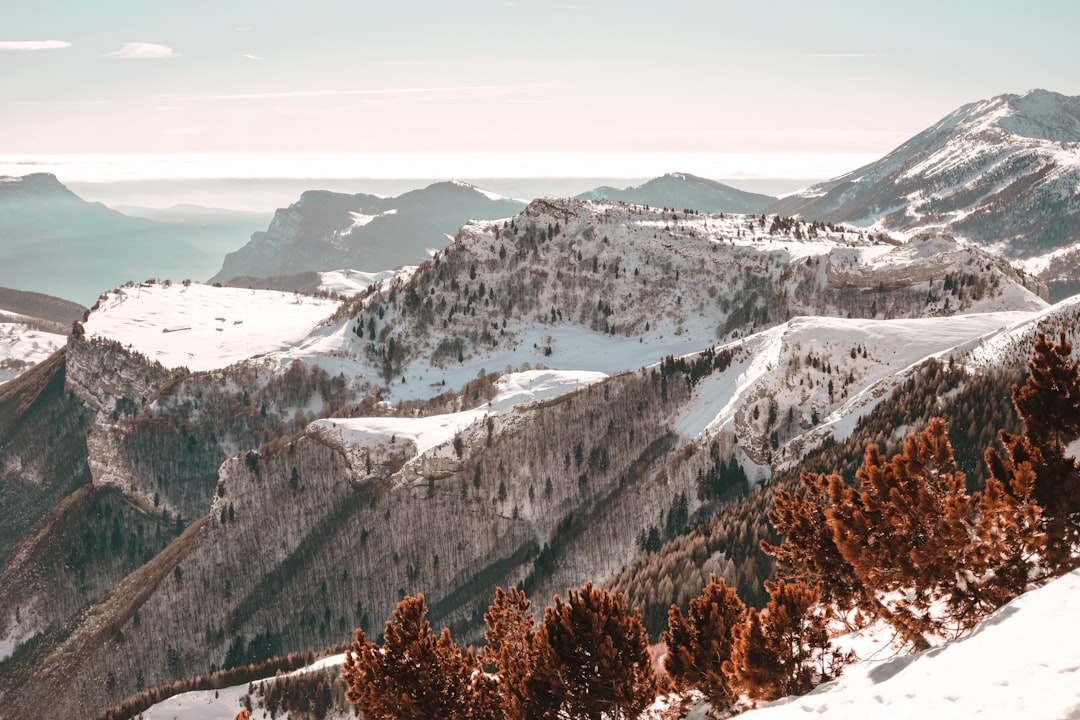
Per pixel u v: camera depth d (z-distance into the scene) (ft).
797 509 127.34
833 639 130.00
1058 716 64.28
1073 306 508.53
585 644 125.90
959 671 81.56
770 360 647.56
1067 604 86.17
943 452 111.96
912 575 106.22
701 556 465.06
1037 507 103.65
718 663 129.80
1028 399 111.86
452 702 128.26
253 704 475.31
